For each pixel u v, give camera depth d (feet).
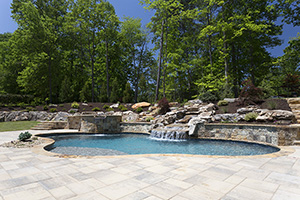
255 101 46.52
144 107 70.69
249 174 14.14
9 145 27.20
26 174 14.38
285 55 74.43
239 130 37.47
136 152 28.94
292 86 50.72
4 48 108.68
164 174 14.15
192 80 97.45
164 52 87.86
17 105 79.10
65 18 96.48
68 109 73.05
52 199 10.00
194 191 10.95
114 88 87.04
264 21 71.31
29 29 84.79
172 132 42.27
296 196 10.28
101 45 112.06
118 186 11.77
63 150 30.32
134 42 113.39
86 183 12.35
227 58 71.31
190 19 83.46
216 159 18.88
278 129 30.42
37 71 87.35
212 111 47.65
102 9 91.86
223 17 70.33
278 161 18.06
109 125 54.49
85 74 111.65
